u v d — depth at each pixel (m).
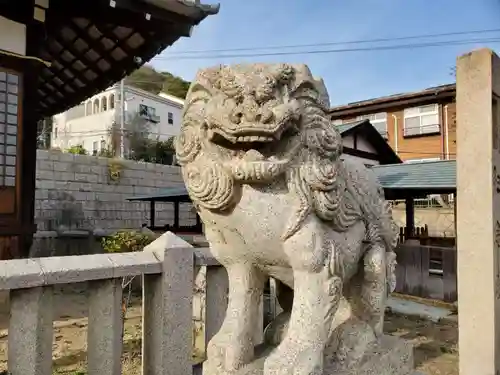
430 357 3.46
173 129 22.25
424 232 8.11
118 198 9.84
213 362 1.37
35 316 1.51
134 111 20.42
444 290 5.18
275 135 1.20
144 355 1.93
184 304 1.96
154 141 18.38
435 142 12.21
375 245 1.60
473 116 1.78
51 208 8.75
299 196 1.29
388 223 1.66
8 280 1.42
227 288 2.24
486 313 1.75
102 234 7.72
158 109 21.67
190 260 1.99
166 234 1.99
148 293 1.93
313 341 1.25
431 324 4.41
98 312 1.72
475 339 1.78
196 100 1.36
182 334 1.94
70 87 7.45
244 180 1.25
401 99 12.58
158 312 1.89
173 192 8.45
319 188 1.31
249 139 1.19
